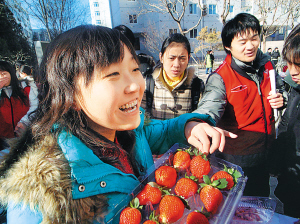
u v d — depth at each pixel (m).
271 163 1.91
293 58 1.40
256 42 1.66
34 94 2.78
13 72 2.65
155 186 0.82
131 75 0.74
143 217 0.75
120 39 0.72
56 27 8.20
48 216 0.63
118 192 0.78
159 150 1.26
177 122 1.18
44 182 0.63
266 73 1.82
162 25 17.22
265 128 1.86
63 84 0.68
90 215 0.69
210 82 1.83
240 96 1.76
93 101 0.68
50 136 0.74
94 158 0.76
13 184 0.64
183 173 0.95
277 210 1.80
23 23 14.80
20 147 0.77
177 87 2.26
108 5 20.53
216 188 0.83
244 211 0.98
